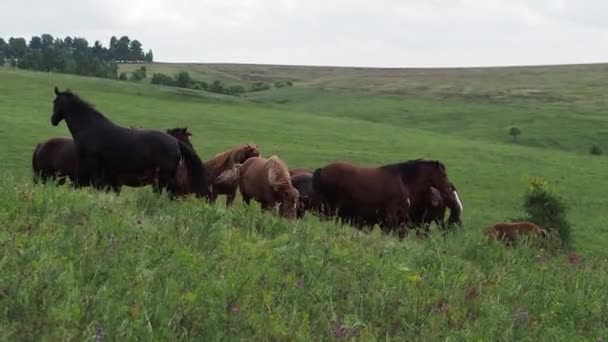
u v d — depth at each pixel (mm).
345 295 7371
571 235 34219
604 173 66250
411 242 12070
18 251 6496
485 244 12203
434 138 89000
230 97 123688
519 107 139625
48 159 18031
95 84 113750
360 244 10352
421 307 7371
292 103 151750
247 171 16594
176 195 14109
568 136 107000
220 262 7438
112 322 5312
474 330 6965
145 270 6605
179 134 18953
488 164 67750
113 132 14367
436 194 17469
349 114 132500
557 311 8398
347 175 16516
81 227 8023
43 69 149750
